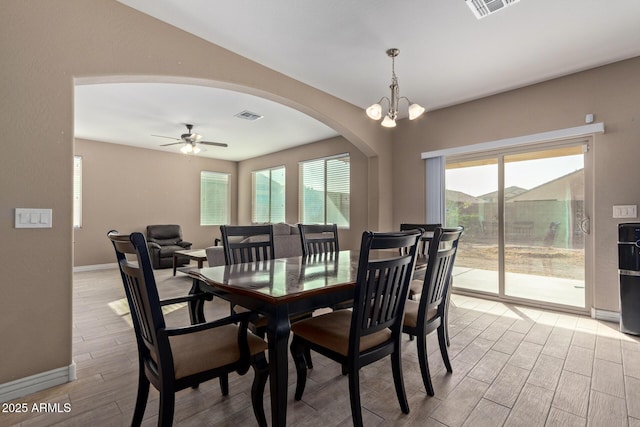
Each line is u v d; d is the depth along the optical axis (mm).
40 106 1860
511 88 3643
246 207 8031
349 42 2699
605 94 3082
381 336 1633
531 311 3438
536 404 1726
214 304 3666
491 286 3963
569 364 2193
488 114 3861
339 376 2047
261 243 2588
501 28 2494
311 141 6188
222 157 7812
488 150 3973
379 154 4621
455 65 3100
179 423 1562
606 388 1886
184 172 7375
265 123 4992
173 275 5387
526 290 3689
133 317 1460
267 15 2336
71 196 1976
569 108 3283
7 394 1747
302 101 3465
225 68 2768
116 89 3641
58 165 1925
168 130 5391
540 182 3592
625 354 2350
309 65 3094
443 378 2012
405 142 4691
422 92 3748
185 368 1299
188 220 7422
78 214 5930
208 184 7797
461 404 1728
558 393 1834
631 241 2738
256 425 1553
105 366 2152
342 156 5730
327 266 2139
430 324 1938
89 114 4523
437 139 4340
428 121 4430
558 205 3477
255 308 1458
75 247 5879
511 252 3801
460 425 1551
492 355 2342
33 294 1841
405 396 1656
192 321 1883
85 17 2031
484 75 3314
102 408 1683
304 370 1775
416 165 4566
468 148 4004
